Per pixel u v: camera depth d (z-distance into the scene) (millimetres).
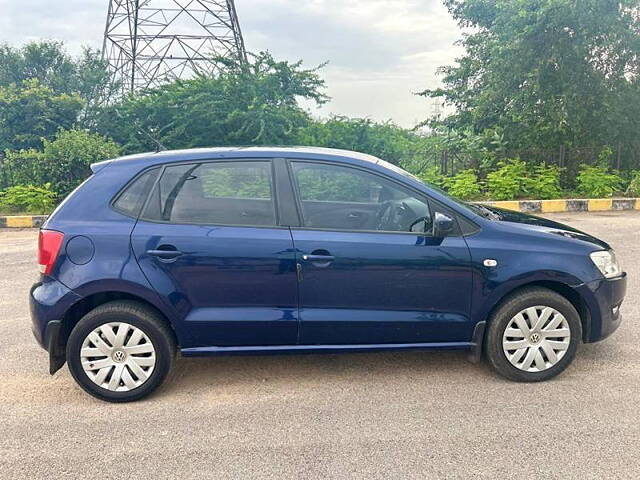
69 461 2887
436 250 3539
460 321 3619
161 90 14547
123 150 13570
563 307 3629
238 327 3504
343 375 3881
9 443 3066
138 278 3408
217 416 3336
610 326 3779
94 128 15570
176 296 3441
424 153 15148
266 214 3564
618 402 3393
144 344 3506
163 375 3549
